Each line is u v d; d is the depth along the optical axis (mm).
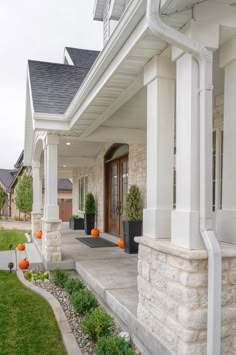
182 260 2475
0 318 4141
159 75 3080
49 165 6684
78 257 6801
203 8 2535
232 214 2746
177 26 2656
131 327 3369
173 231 2721
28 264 6762
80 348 3293
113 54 3406
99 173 11406
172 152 3104
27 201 21922
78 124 5875
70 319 4074
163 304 2750
